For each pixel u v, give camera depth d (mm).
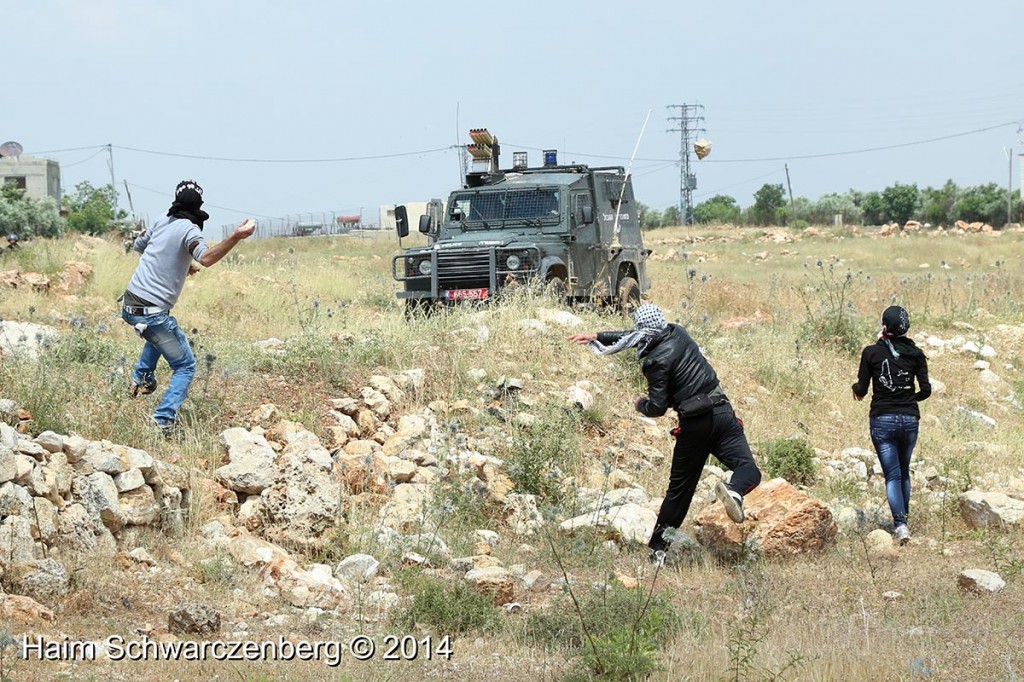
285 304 67188
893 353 34719
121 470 27312
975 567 30484
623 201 74688
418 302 63875
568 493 35594
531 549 30969
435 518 31125
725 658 22156
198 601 24672
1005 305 84312
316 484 30109
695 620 24641
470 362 45656
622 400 45750
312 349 42250
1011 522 34469
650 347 31078
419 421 38281
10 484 24219
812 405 50531
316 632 23891
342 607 25422
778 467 39812
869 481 41781
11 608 21609
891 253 187500
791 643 22969
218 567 26188
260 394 38406
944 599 26703
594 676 21484
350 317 56562
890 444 34594
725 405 30844
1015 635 23375
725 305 83688
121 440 32188
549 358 47688
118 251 85875
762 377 52125
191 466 31641
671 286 91812
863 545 32156
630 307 71625
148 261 33031
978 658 21906
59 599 23094
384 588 26375
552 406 41219
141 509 27281
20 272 62688
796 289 93500
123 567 25422
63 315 53500
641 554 31688
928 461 43094
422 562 27734
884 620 25172
